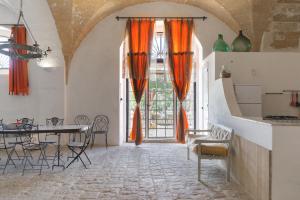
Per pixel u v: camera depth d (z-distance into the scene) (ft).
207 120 23.70
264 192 11.69
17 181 15.44
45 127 19.02
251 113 20.10
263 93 21.06
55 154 21.25
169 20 27.45
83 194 13.38
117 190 13.96
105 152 23.48
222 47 22.75
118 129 27.09
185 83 27.22
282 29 24.21
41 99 26.58
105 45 27.30
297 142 11.10
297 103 21.16
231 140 15.53
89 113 27.17
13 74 26.30
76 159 20.59
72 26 24.99
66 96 27.07
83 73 27.22
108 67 27.27
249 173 13.43
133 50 27.27
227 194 13.43
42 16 24.75
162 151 23.91
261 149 12.07
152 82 29.17
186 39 27.30
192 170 17.81
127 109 29.07
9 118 26.73
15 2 24.47
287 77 21.17
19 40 26.18
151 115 29.07
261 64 21.13
